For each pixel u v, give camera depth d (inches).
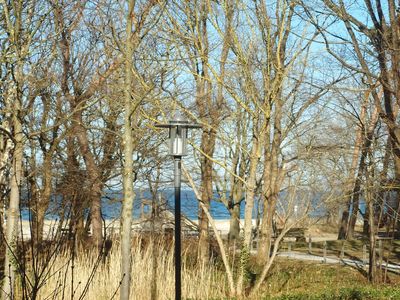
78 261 446.6
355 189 721.0
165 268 499.2
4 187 530.0
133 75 496.4
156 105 502.3
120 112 632.4
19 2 410.0
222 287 553.0
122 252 353.7
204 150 714.2
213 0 519.2
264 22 530.6
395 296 540.4
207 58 519.8
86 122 631.8
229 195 968.9
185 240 739.4
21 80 410.0
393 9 492.7
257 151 522.3
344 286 679.1
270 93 510.6
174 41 521.3
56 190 581.0
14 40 410.6
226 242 868.6
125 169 361.4
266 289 620.4
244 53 592.1
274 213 807.1
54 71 589.0
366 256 1059.9
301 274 773.9
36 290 213.5
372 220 773.9
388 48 483.8
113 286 442.3
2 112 419.2
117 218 743.1
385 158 682.8
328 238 1450.5
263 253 783.7
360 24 508.7
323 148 704.4
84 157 680.4
